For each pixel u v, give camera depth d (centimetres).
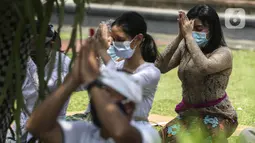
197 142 764
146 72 1137
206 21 1306
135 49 1156
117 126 716
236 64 2922
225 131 1323
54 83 1204
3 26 898
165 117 1995
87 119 1250
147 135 830
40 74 900
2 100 876
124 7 4541
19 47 884
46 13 888
